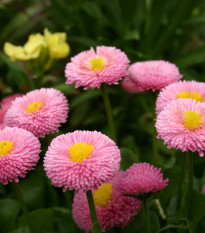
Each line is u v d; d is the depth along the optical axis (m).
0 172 0.38
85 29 0.73
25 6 0.79
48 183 0.51
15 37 0.73
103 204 0.41
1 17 0.79
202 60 0.66
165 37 0.70
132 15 0.69
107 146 0.37
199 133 0.36
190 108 0.37
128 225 0.42
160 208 0.44
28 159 0.38
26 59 0.55
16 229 0.45
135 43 0.74
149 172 0.38
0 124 0.46
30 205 0.52
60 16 0.72
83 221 0.41
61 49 0.56
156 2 0.68
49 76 0.62
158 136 0.37
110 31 0.76
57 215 0.47
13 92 0.65
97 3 0.76
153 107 0.45
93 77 0.41
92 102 0.71
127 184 0.37
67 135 0.38
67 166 0.36
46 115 0.40
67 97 0.68
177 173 0.44
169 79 0.43
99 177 0.36
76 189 0.36
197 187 0.48
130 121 0.70
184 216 0.43
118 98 0.71
